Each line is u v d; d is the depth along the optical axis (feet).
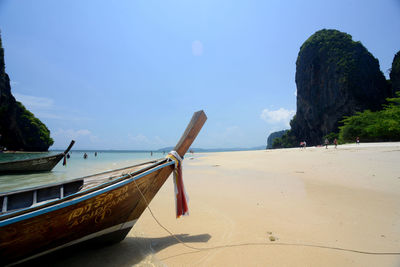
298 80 291.58
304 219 14.12
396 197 17.95
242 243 11.11
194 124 12.69
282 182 26.61
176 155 11.80
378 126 114.83
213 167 50.98
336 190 21.06
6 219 6.99
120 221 10.34
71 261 9.57
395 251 9.83
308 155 62.75
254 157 79.36
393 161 34.24
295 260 9.34
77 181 14.92
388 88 205.87
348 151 58.90
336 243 10.78
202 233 12.62
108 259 9.73
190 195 21.99
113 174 14.35
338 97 214.90
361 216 14.14
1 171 43.91
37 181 37.40
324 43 254.06
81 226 8.99
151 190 11.05
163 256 10.00
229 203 18.60
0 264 7.83
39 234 7.94
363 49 225.35
